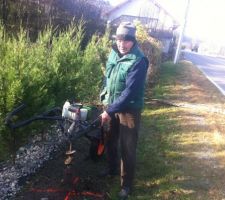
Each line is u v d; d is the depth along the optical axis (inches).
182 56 1503.4
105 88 186.9
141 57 165.8
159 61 634.8
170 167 221.0
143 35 478.0
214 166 232.1
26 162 193.5
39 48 226.8
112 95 175.5
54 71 223.0
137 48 167.8
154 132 286.5
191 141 274.5
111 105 166.4
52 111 178.5
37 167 194.1
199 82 610.9
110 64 175.2
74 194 174.4
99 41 354.9
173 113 357.7
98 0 866.1
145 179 202.2
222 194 196.2
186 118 343.3
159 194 187.3
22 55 199.0
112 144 191.0
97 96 286.0
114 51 174.9
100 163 210.4
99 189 184.1
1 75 181.2
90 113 174.4
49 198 169.5
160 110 365.4
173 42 1460.4
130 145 176.6
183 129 304.7
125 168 179.3
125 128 175.3
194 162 234.4
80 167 201.9
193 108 394.3
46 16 390.3
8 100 175.2
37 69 198.5
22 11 356.5
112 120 184.9
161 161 229.3
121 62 168.2
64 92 231.0
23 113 187.8
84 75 261.0
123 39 161.9
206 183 206.2
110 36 467.2
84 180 189.2
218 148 265.9
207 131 307.7
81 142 231.9
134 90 164.7
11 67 182.7
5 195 166.7
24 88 184.9
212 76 766.5
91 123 171.5
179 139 276.7
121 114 173.9
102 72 294.7
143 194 185.8
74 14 469.4
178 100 422.9
